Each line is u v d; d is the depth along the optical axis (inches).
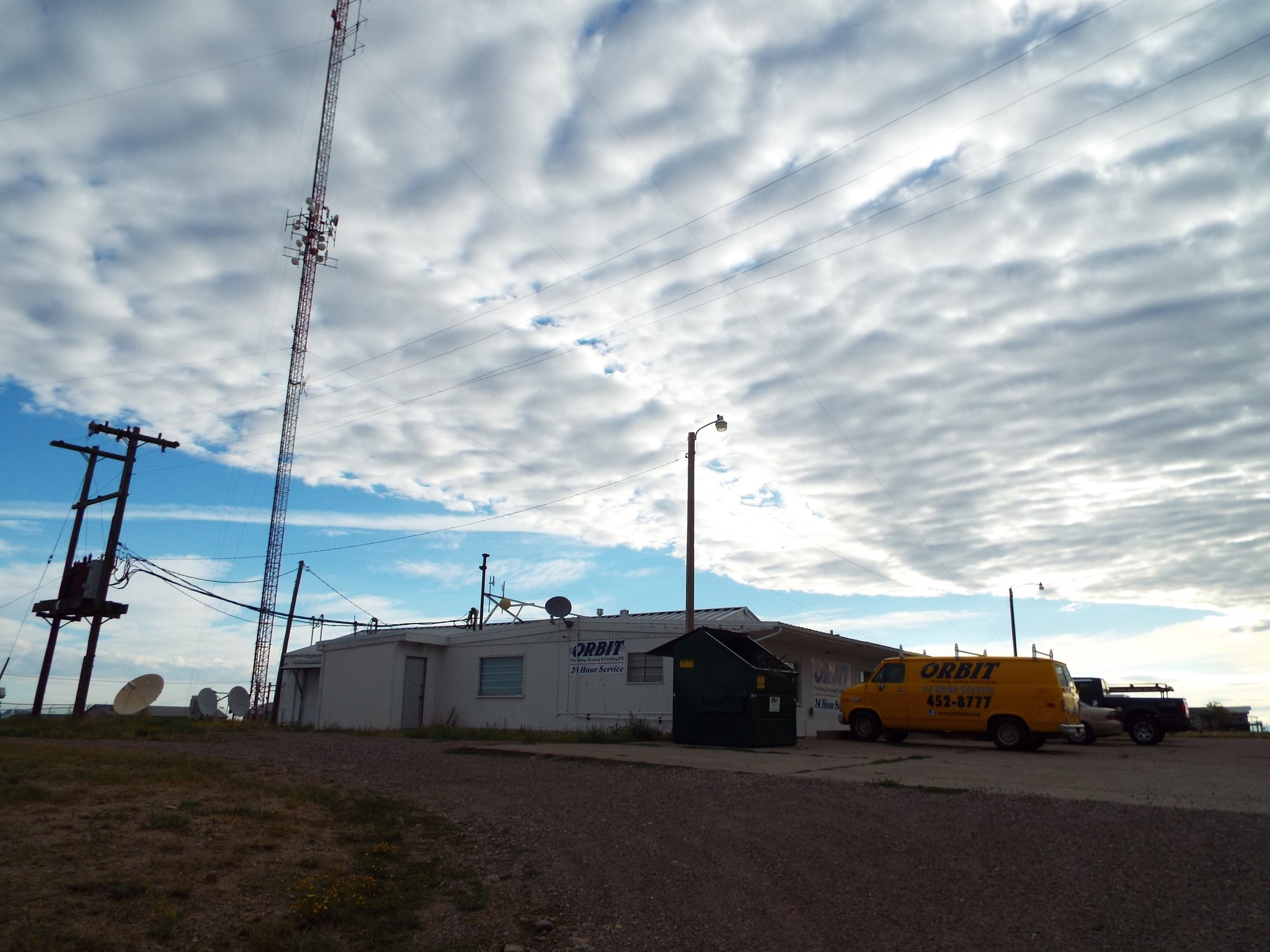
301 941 238.8
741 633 795.4
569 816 393.4
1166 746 959.0
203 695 1304.1
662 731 844.0
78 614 1008.2
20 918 223.3
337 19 1526.8
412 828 376.2
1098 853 297.6
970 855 303.0
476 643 1080.2
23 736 755.4
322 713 1154.7
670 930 254.2
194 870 278.1
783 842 332.8
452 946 248.8
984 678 772.6
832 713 1082.7
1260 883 262.1
